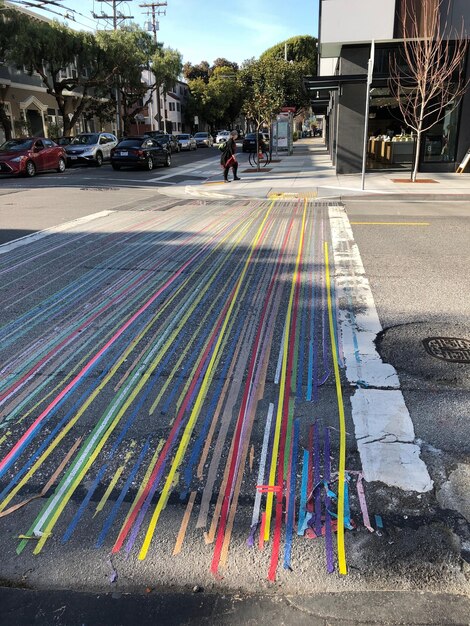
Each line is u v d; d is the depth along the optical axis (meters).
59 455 3.05
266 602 2.13
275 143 32.31
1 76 32.44
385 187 15.38
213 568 2.29
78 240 8.67
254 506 2.63
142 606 2.13
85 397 3.67
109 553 2.38
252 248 7.91
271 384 3.80
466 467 2.88
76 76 40.38
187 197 14.81
